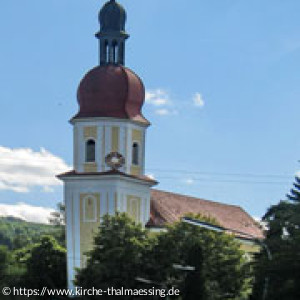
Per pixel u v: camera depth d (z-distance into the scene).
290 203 104.88
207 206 145.75
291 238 97.25
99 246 109.50
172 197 136.50
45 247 128.38
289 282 89.31
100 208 121.06
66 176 122.31
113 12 125.69
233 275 109.00
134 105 124.81
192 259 96.31
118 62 125.88
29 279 125.56
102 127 122.31
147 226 124.38
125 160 122.31
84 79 124.81
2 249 127.62
